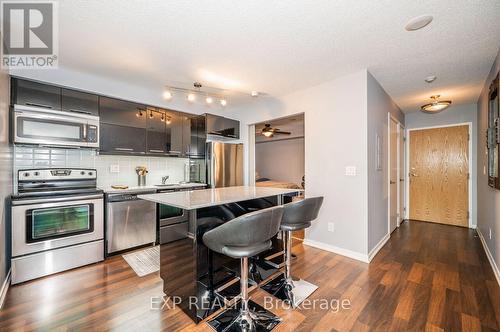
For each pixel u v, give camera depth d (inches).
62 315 66.8
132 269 96.7
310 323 63.9
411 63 100.4
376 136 118.7
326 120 120.3
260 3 64.1
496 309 68.9
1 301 71.7
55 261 92.0
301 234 143.4
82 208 99.3
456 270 95.0
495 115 92.7
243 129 172.6
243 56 94.6
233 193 88.5
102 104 117.3
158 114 139.5
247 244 57.2
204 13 68.1
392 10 66.7
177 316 66.8
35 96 98.4
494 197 98.3
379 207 122.4
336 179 115.8
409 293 78.0
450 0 62.6
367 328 61.8
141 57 95.5
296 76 114.1
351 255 109.3
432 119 179.5
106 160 128.0
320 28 75.5
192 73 111.5
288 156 295.9
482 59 96.3
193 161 165.6
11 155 92.1
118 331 60.7
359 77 108.3
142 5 64.5
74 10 66.4
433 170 179.2
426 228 161.2
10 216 86.3
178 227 73.5
